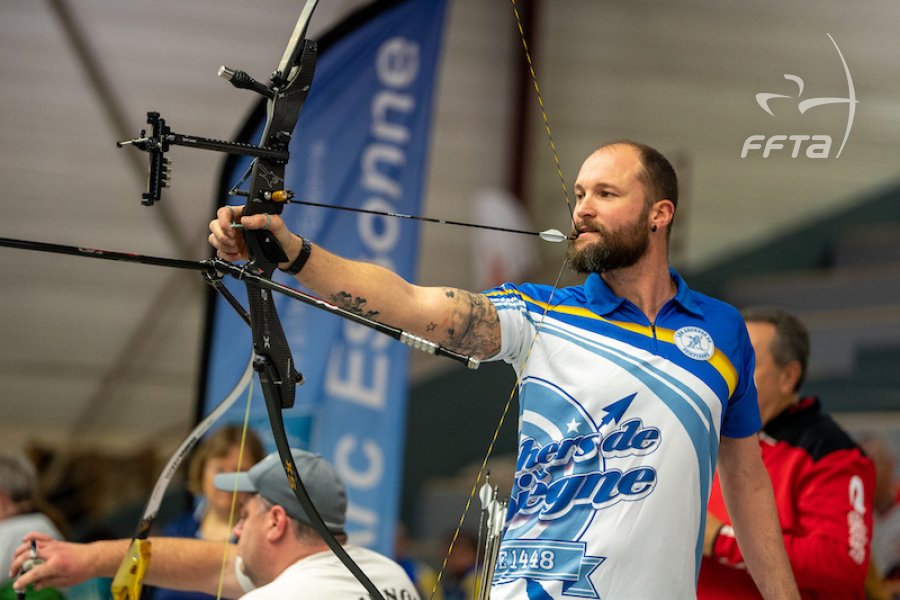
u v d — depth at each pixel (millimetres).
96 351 18594
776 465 7016
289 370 4836
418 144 9672
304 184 9406
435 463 18781
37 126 18078
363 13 9539
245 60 18641
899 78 17688
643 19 19828
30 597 7809
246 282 4559
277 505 6371
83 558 6305
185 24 18484
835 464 6887
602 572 4812
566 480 4918
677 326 5195
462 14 19859
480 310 5051
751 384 5426
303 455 6555
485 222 19359
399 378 9492
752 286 19156
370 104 9578
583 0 19984
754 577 5684
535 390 5074
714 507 7055
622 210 5188
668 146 19719
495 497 4992
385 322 4863
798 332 7184
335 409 9336
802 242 19812
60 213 18297
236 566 6762
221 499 8617
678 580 4887
